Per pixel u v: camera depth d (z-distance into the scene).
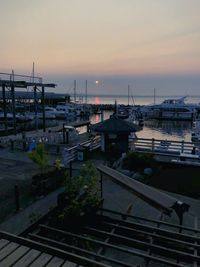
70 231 8.08
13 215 9.24
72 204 8.55
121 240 7.44
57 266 5.00
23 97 59.34
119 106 96.00
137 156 15.29
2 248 5.56
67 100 96.56
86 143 18.84
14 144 21.44
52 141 23.09
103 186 12.23
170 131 52.09
